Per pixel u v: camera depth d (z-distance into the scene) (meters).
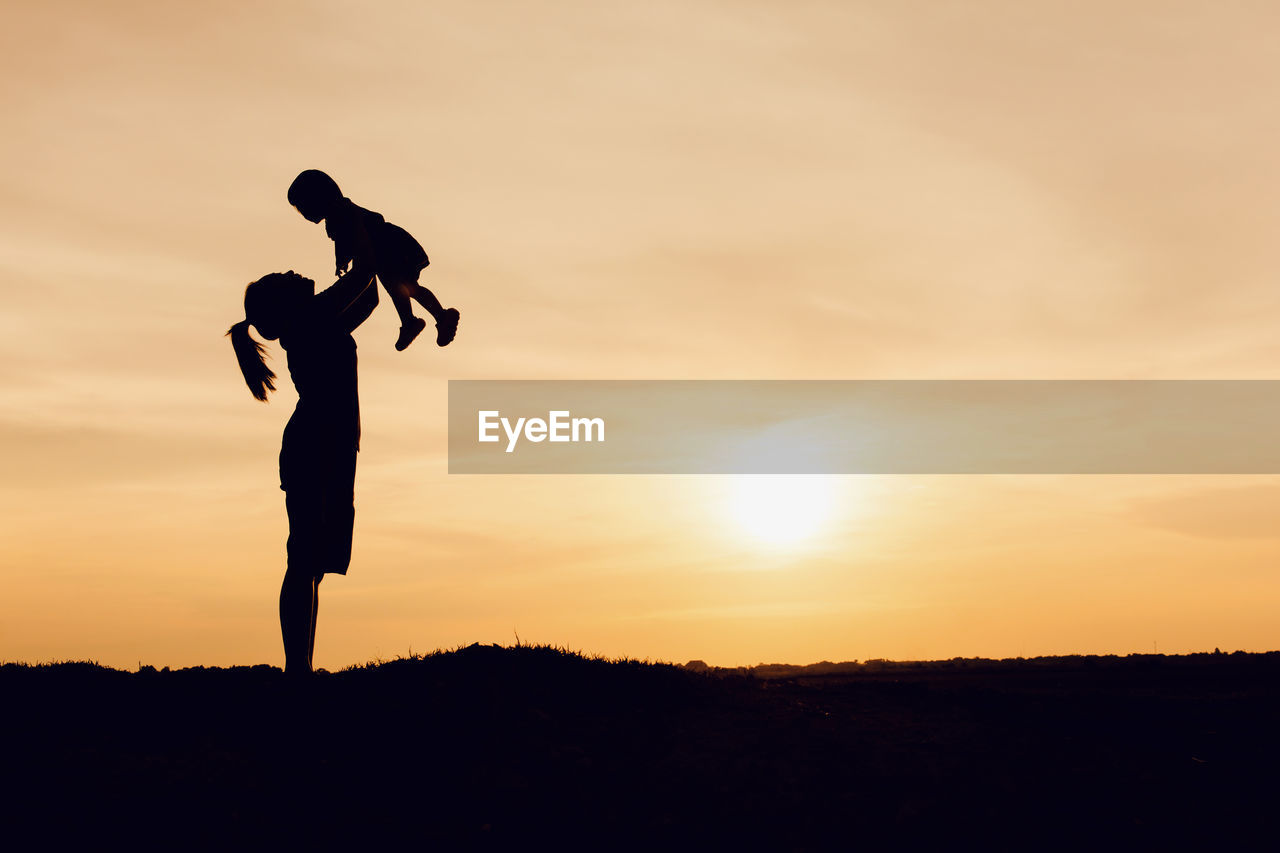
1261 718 12.14
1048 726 11.55
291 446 10.36
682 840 8.91
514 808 9.30
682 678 12.91
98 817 8.67
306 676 11.13
